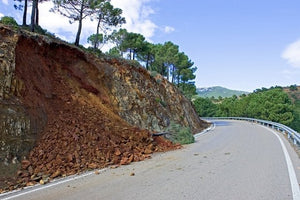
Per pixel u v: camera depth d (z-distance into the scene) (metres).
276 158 8.96
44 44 12.51
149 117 16.20
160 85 22.17
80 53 14.64
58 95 11.47
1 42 9.76
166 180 6.44
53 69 12.71
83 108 11.85
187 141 13.66
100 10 24.84
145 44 38.69
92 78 14.73
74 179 6.65
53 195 5.38
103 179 6.62
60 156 7.95
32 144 7.92
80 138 9.36
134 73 18.44
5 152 7.07
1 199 5.18
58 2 21.78
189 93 48.59
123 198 5.14
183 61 45.22
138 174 7.12
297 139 11.78
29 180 6.49
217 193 5.40
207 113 75.44
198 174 6.98
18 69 9.81
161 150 11.25
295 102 93.62
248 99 65.31
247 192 5.45
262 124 28.31
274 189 5.62
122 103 15.28
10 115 7.83
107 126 11.38
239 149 10.99
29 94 9.44
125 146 10.26
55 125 9.41
